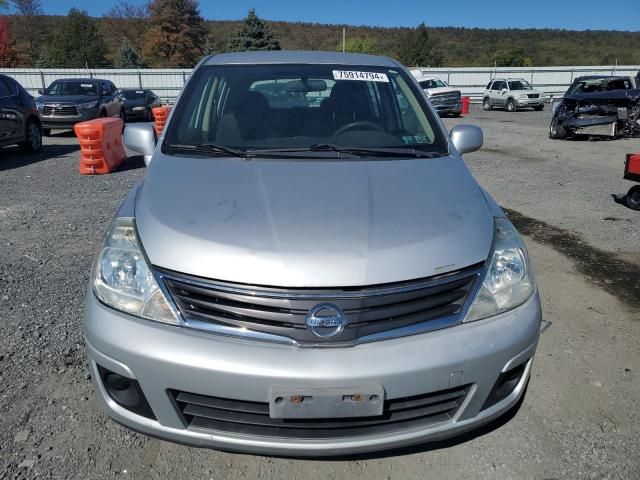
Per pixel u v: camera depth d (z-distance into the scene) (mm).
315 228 2064
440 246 2053
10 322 3445
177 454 2344
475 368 1975
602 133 14141
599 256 4918
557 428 2527
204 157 2750
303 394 1837
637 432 2498
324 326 1877
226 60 3486
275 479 2229
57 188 7859
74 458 2289
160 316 1976
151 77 33969
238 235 2033
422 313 1984
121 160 10094
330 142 2939
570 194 7566
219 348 1885
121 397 2055
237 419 1949
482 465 2303
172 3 61906
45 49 59844
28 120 11250
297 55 3574
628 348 3254
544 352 3195
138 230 2184
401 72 3561
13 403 2627
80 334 3295
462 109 25844
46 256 4750
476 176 8992
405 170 2617
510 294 2135
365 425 1958
